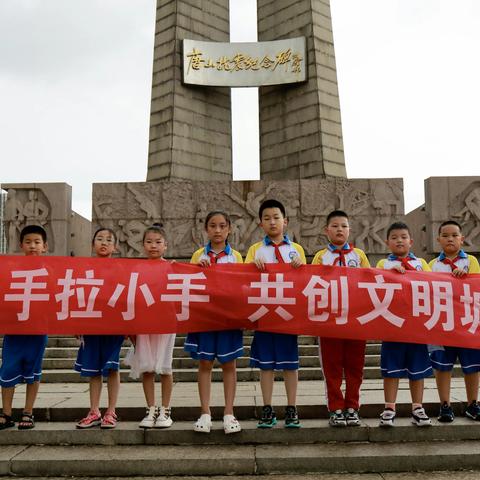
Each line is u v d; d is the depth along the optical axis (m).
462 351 5.02
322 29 15.57
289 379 4.79
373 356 7.78
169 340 4.91
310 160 14.91
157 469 4.29
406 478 4.15
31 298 4.95
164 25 15.76
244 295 4.90
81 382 7.25
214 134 15.78
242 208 13.52
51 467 4.31
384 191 13.45
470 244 12.15
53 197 13.28
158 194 13.66
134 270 5.05
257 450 4.48
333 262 5.23
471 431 4.74
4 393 4.89
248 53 15.50
